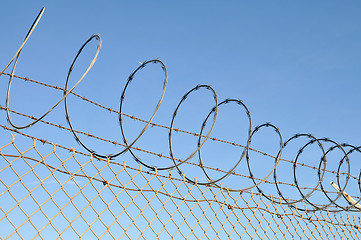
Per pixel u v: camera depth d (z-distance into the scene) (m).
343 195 5.62
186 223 4.20
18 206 3.29
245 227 4.66
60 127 3.69
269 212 4.92
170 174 4.21
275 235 4.92
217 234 4.41
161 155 4.20
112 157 3.89
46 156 3.52
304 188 5.25
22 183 3.35
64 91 3.83
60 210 3.47
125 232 3.78
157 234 3.97
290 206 5.16
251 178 4.79
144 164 4.08
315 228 5.34
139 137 3.72
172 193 4.18
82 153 3.72
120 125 4.06
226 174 4.29
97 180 3.74
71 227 3.50
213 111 4.59
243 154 4.32
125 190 3.88
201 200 4.36
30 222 3.31
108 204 3.74
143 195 3.98
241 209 4.68
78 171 3.66
